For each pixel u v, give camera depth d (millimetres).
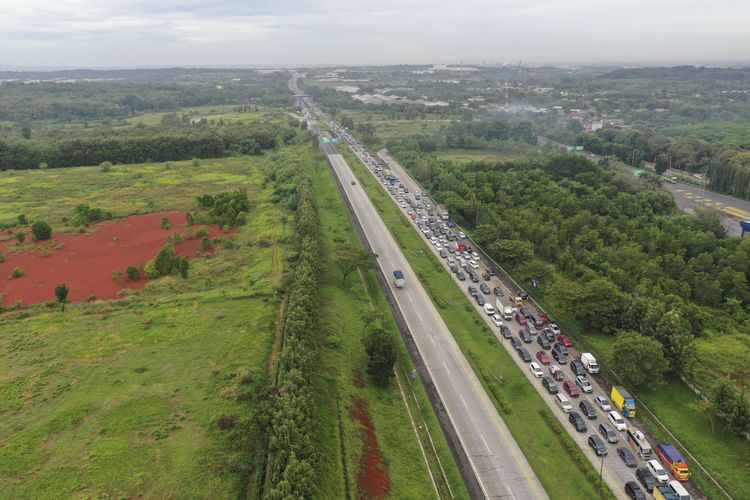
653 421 105750
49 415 94875
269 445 85500
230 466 84625
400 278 166375
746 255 165625
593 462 95750
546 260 183875
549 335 136625
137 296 143875
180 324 128250
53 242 185500
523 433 103312
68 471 82312
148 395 100562
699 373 117375
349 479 86062
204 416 95188
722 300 152875
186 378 106250
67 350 116625
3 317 131875
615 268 162750
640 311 130000
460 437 102188
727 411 99125
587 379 118375
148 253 177125
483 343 134875
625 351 113000
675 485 88062
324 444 92062
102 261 170125
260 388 103562
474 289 162250
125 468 83188
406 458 96062
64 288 138250
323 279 159000
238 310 135250
